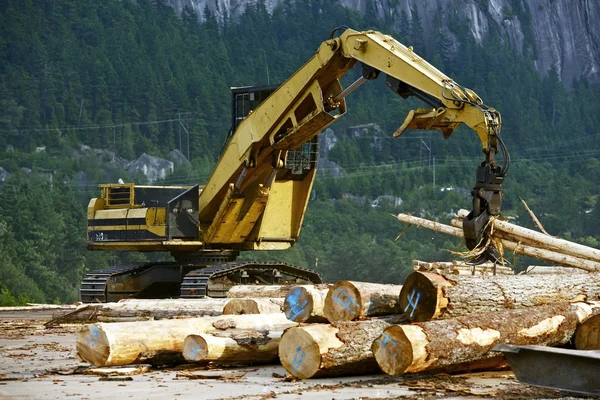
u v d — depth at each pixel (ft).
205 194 214.28
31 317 216.33
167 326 105.60
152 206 231.71
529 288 102.37
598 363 80.69
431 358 88.84
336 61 170.09
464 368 98.43
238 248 220.43
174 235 211.82
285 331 94.68
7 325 180.45
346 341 93.20
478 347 91.50
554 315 97.71
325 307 102.73
